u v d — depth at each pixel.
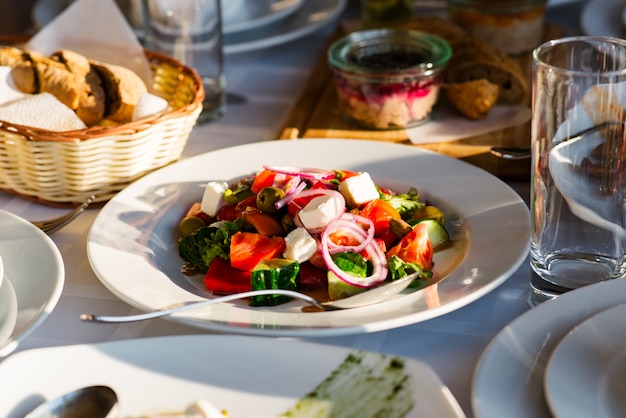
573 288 0.93
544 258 0.94
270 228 1.04
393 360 0.74
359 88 1.38
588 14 1.72
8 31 2.43
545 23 1.87
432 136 1.37
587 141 0.88
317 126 1.44
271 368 0.75
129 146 1.16
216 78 1.51
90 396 0.71
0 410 0.71
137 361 0.76
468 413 0.77
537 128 0.90
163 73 1.41
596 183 0.90
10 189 1.24
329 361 0.75
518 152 1.26
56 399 0.71
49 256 0.94
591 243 0.92
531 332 0.78
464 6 1.69
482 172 1.17
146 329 0.91
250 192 1.14
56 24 1.39
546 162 0.90
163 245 1.08
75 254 1.08
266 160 1.24
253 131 1.46
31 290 0.89
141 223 1.09
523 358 0.74
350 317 0.85
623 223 0.91
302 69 1.75
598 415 0.67
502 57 1.51
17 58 1.29
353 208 1.07
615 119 0.87
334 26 1.99
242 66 1.77
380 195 1.10
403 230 1.01
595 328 0.76
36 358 0.75
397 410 0.70
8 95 1.24
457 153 1.29
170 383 0.74
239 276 0.97
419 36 1.48
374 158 1.23
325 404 0.72
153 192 1.16
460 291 0.89
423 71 1.36
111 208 1.10
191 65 1.49
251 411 0.72
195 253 1.03
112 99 1.28
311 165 1.23
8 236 0.99
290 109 1.55
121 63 1.39
